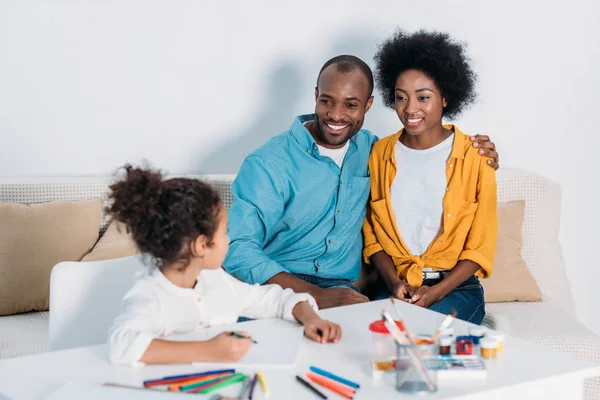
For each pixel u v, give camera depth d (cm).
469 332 135
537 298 251
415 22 277
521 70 284
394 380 119
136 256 165
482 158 220
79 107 259
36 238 231
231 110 270
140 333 128
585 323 301
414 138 223
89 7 255
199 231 132
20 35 251
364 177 225
